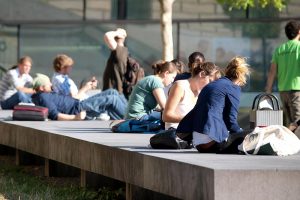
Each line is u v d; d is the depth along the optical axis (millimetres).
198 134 15758
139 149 16359
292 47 24812
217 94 15805
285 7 39719
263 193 13227
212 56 41000
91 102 25688
